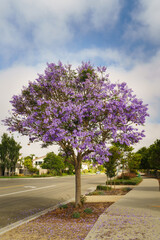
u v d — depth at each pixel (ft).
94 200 41.88
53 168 189.37
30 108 31.37
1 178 128.47
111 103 28.04
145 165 168.55
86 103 29.53
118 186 74.95
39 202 43.24
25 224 24.88
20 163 200.54
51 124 27.17
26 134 32.01
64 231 21.29
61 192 61.41
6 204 40.55
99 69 31.53
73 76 32.99
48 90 31.68
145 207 32.14
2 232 21.72
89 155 30.68
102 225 22.24
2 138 151.74
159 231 20.11
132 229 20.77
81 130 27.81
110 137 31.81
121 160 70.69
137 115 29.14
